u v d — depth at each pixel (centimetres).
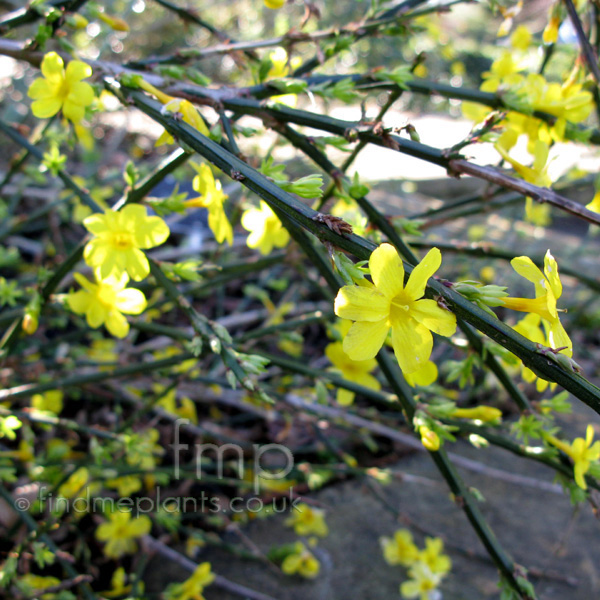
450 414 19
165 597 27
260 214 24
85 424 38
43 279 23
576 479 18
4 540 28
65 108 19
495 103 21
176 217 55
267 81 19
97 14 23
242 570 31
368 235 21
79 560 31
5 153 70
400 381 19
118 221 18
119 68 20
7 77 63
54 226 50
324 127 18
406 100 119
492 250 26
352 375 25
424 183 86
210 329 18
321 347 50
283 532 34
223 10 79
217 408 43
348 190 19
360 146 24
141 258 18
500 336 12
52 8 20
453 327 12
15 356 32
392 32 24
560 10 22
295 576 31
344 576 31
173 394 33
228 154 14
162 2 26
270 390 33
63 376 34
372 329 13
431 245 26
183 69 20
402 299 13
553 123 20
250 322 51
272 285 52
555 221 89
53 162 24
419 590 30
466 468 39
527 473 39
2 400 26
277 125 19
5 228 45
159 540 31
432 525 35
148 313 39
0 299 30
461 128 106
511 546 33
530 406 20
